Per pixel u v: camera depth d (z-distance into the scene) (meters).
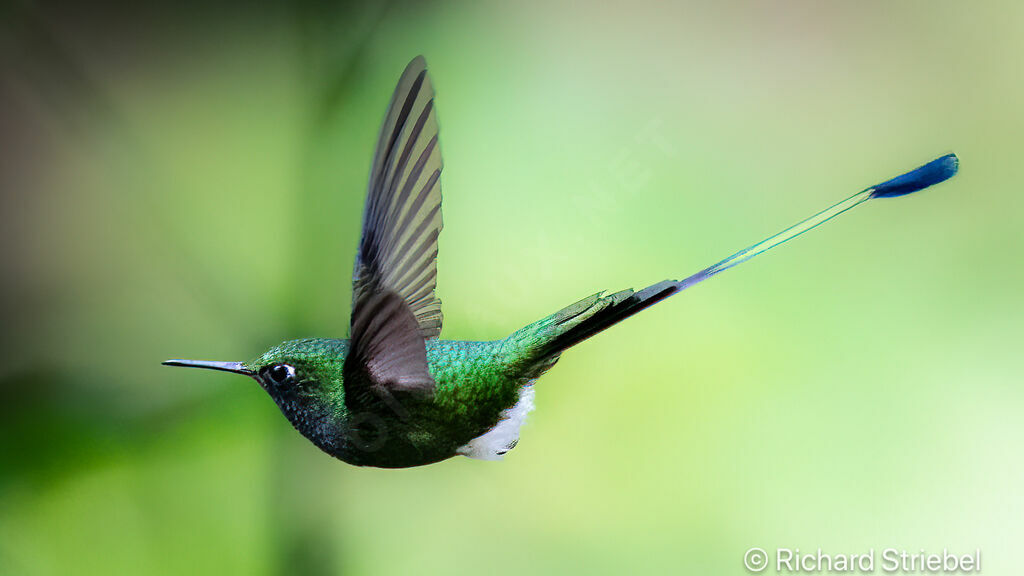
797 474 1.31
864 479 1.31
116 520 1.30
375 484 1.31
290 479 1.30
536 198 1.31
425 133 1.21
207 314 1.30
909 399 1.31
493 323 1.30
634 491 1.31
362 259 1.21
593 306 1.24
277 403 1.23
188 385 1.30
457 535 1.31
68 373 1.31
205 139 1.31
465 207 1.31
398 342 1.22
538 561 1.31
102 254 1.31
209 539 1.30
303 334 1.30
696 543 1.31
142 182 1.31
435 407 1.23
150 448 1.30
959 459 1.31
